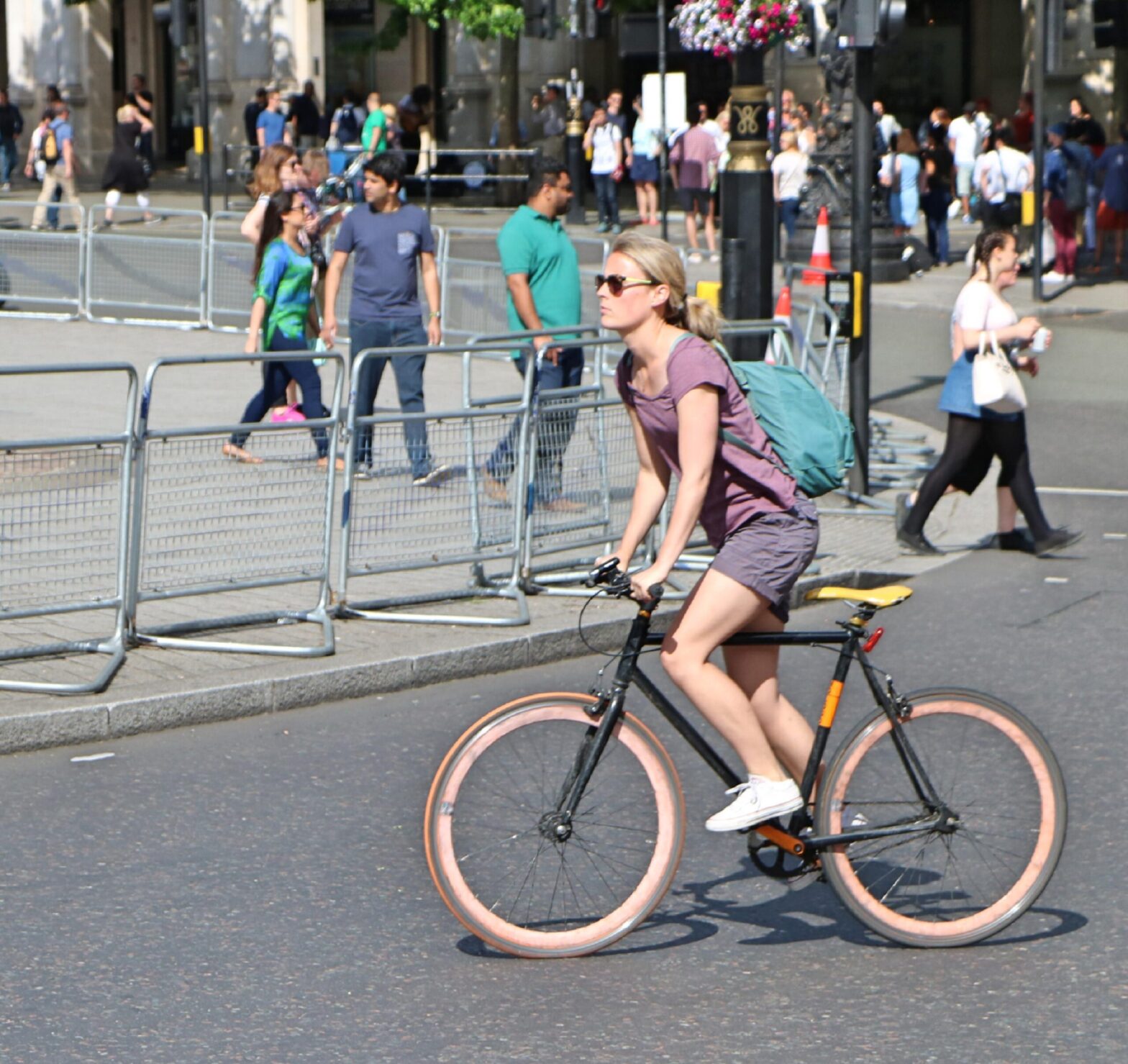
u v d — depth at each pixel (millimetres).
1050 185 38594
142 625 12836
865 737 7898
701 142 42000
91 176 66250
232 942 7988
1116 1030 7070
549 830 7820
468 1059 6828
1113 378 26719
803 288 21188
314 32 62375
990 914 7969
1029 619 14211
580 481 14633
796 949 7957
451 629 13250
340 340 29141
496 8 49406
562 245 16734
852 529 17531
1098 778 10281
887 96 64688
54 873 8859
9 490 11703
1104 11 33250
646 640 7820
